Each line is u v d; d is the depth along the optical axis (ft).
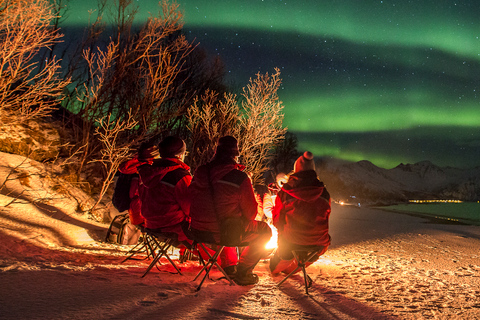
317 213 11.03
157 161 10.94
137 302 8.16
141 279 10.48
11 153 22.24
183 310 7.93
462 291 12.47
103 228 19.72
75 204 21.42
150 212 10.89
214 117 27.53
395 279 13.91
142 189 11.62
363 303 9.89
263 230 11.13
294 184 11.24
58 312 6.94
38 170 21.98
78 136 25.61
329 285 12.07
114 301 7.98
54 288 8.50
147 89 23.80
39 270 10.02
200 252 12.29
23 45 15.74
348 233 29.84
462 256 21.22
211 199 10.18
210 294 9.62
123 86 25.35
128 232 17.58
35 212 17.60
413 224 40.11
